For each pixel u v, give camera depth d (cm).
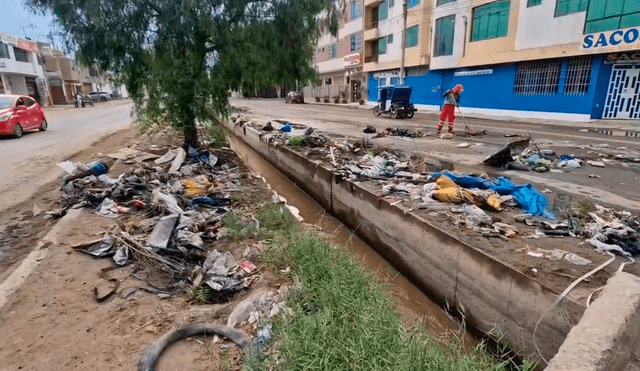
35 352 234
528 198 459
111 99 5512
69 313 273
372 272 406
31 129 1223
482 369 261
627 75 1469
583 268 289
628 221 389
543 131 1253
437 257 377
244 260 376
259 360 229
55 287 304
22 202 515
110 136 1175
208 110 800
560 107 1659
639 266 294
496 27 1888
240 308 288
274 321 273
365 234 532
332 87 3781
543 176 618
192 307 294
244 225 461
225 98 811
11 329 253
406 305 378
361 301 312
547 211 437
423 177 581
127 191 516
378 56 3023
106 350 238
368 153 793
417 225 406
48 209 489
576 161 708
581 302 241
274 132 1143
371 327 260
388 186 523
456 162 732
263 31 754
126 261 348
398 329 267
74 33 680
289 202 722
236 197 593
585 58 1536
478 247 329
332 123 1525
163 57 726
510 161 700
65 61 4247
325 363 221
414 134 1136
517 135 1134
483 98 2077
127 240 372
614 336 189
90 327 259
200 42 757
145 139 1098
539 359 267
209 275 338
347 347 236
